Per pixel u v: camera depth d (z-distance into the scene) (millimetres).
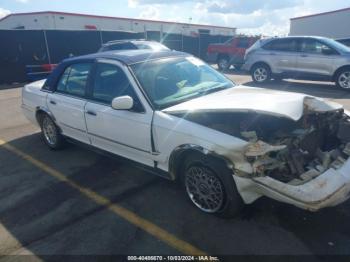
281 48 10633
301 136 3006
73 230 3172
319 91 9461
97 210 3496
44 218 3410
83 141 4617
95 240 3000
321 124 3346
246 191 2811
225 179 2914
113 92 3906
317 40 9820
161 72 3924
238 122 3209
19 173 4566
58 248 2924
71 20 23422
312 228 2963
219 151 2826
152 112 3434
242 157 2721
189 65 4289
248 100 3234
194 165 3172
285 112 2836
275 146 2725
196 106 3271
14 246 2990
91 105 4141
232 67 18562
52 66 14625
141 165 3799
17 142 5953
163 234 3021
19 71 14883
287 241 2809
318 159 3062
